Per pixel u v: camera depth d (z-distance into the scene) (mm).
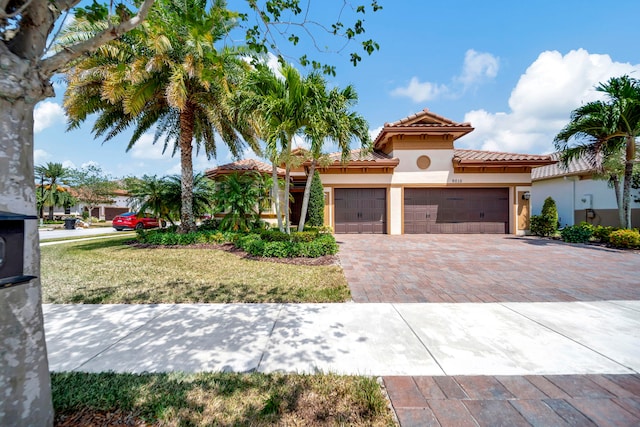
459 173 16453
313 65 4207
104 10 2887
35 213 2064
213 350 3447
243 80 9750
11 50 1996
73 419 2297
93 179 34031
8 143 1872
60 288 6039
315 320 4355
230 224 13531
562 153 13875
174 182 14203
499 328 4047
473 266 8117
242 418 2314
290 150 10000
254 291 5797
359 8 3764
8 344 1878
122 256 9672
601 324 4160
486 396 2600
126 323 4242
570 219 17719
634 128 11219
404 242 13055
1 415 1846
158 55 9672
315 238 10250
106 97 9766
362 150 10594
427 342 3639
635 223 15359
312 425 2246
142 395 2586
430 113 16734
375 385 2738
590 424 2252
